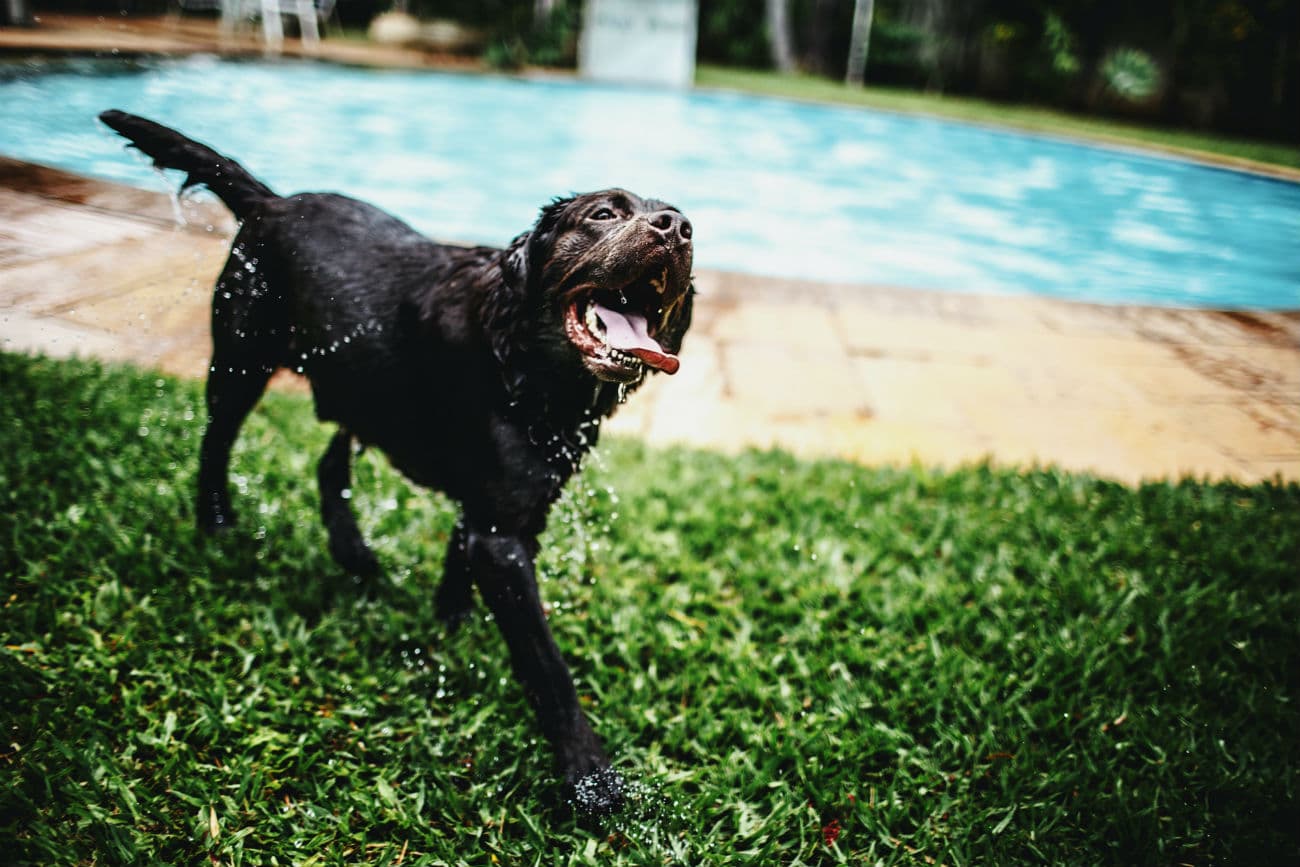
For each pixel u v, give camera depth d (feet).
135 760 7.50
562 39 62.59
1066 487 13.32
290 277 8.79
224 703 8.18
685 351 17.84
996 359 18.44
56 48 26.84
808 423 15.49
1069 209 41.68
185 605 9.47
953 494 13.07
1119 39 63.41
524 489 7.66
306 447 12.80
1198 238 37.70
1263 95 55.57
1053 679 9.30
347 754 7.87
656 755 8.13
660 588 10.57
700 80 65.77
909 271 31.65
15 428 11.89
